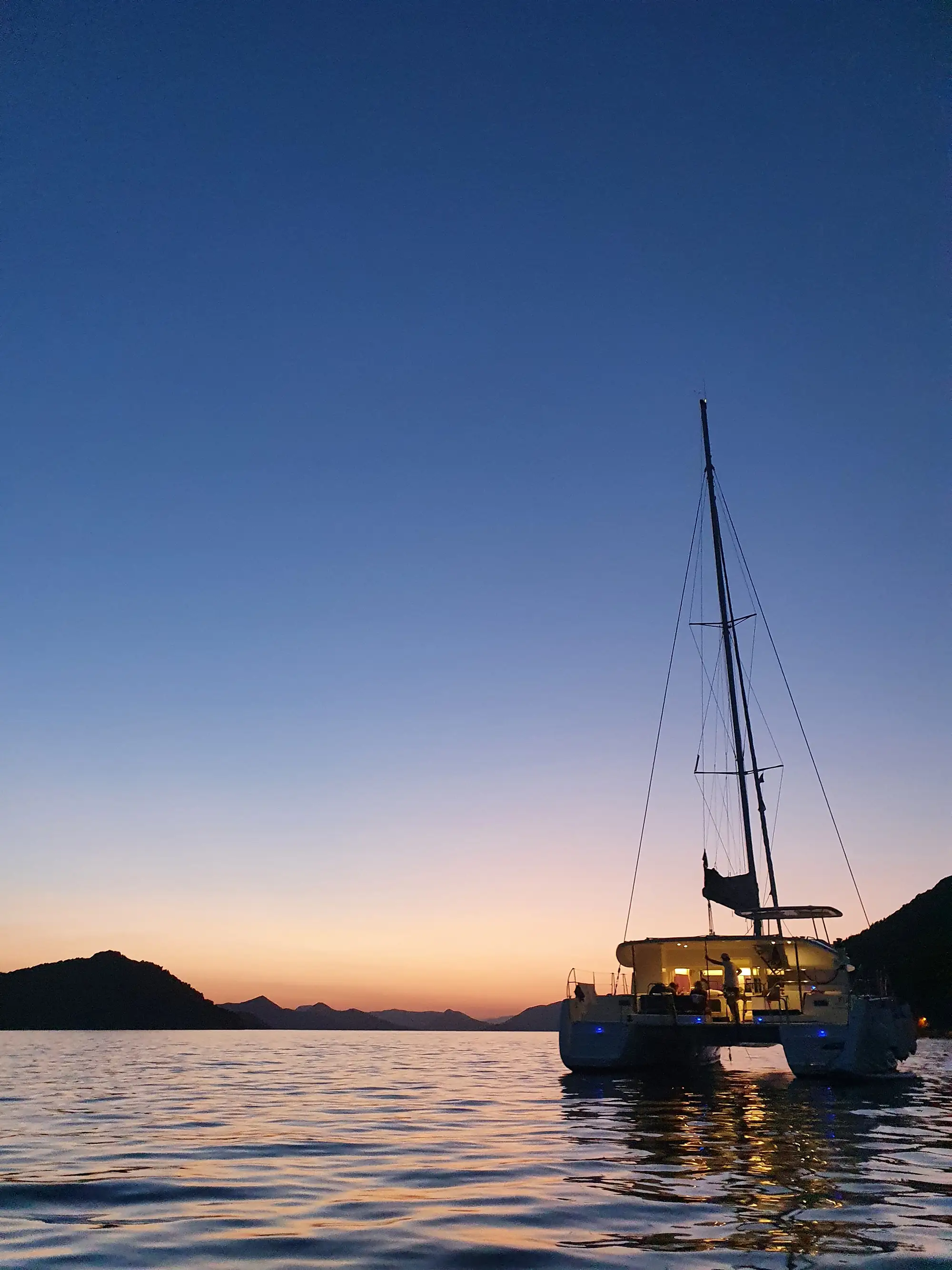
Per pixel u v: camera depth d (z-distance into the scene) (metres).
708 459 36.00
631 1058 24.95
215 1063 43.72
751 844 32.25
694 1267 7.28
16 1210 9.41
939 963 82.19
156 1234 8.36
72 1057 51.06
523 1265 7.36
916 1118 16.67
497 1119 17.58
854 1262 7.36
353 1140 14.77
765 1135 14.55
